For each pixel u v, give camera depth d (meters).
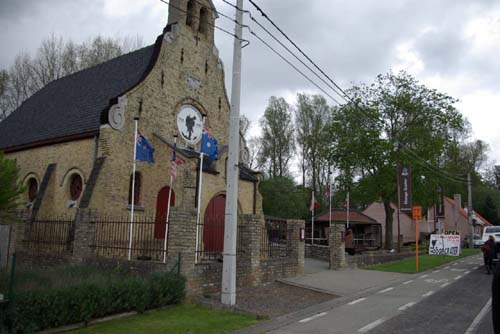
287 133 49.94
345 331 9.10
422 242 52.19
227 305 11.52
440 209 38.16
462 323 9.71
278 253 18.25
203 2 23.78
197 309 11.30
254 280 15.09
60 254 15.91
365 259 23.16
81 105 23.30
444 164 38.28
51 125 23.27
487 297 13.40
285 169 50.28
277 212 41.50
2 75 36.41
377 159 32.59
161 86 20.97
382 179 32.50
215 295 12.89
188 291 12.22
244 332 9.12
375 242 40.75
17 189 14.09
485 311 11.12
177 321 9.94
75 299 9.12
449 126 34.31
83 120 21.12
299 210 42.38
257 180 23.34
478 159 73.19
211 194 20.12
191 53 22.81
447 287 15.75
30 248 17.77
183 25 22.47
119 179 18.56
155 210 19.73
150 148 17.77
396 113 34.44
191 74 22.69
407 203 25.59
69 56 39.16
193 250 12.54
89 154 19.31
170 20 22.58
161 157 19.91
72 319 9.10
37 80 37.69
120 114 18.91
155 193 19.88
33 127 24.81
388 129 34.25
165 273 11.68
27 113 27.75
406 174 25.91
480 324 9.59
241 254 15.21
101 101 22.00
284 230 18.30
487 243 20.20
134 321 9.85
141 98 19.94
